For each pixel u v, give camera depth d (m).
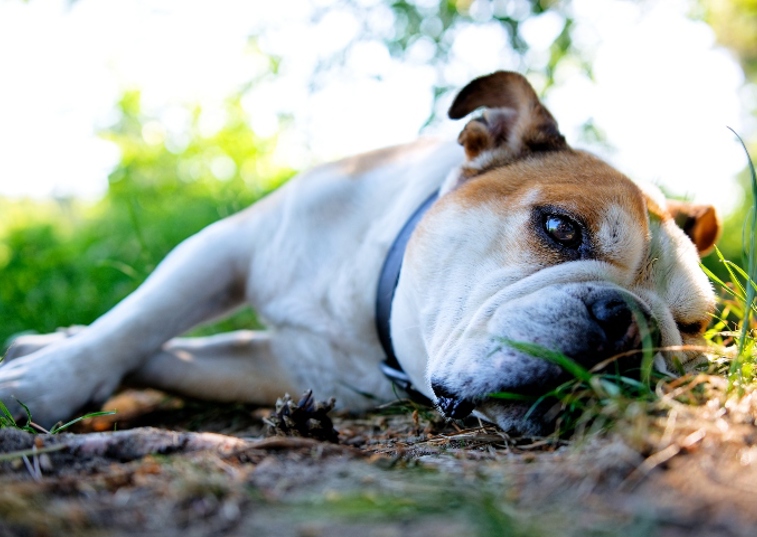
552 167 0.77
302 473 0.52
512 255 0.70
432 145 0.96
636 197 0.72
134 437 0.56
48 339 0.93
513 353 0.61
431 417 0.76
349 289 0.87
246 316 1.33
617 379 0.58
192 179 2.06
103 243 1.67
